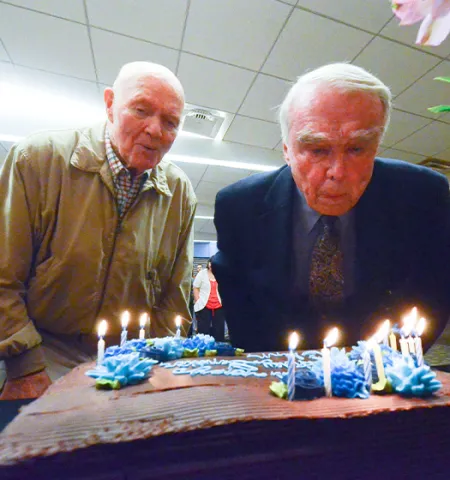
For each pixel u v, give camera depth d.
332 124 0.70
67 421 0.47
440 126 3.39
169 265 1.29
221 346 0.92
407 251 0.97
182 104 1.10
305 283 0.99
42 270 1.04
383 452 0.51
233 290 1.18
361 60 2.51
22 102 3.13
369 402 0.55
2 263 0.97
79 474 0.41
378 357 0.63
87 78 2.78
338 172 0.73
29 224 1.03
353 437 0.50
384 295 0.97
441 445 0.54
